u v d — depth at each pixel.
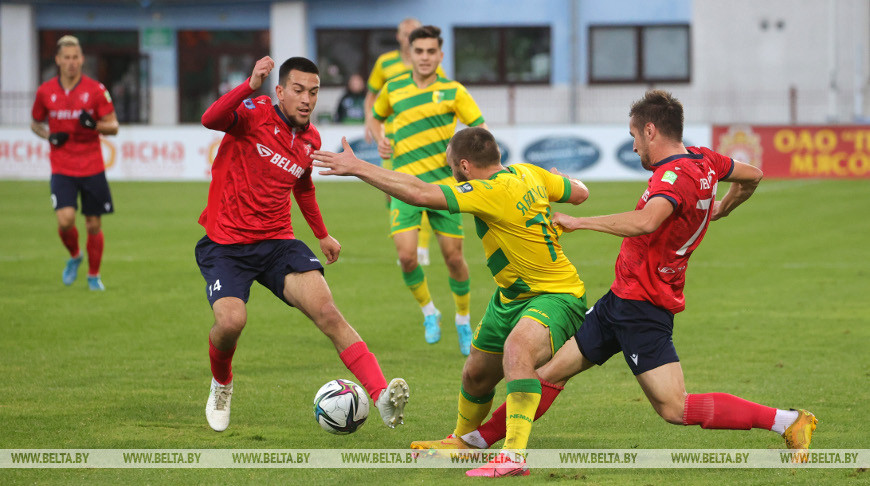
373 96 39.81
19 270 38.28
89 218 33.81
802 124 81.12
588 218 15.14
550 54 101.69
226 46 103.38
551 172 17.67
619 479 15.37
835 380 22.11
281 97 17.97
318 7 101.81
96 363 23.78
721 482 15.15
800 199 67.06
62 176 33.53
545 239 16.59
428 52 27.72
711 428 15.88
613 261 41.66
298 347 26.02
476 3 101.69
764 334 27.59
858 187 74.44
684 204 15.41
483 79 102.75
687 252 15.86
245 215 18.12
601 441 17.64
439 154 28.02
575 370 16.69
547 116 101.69
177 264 40.22
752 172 16.62
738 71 100.38
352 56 102.75
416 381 22.53
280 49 101.44
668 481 15.23
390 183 15.58
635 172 80.06
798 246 46.62
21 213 58.38
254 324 29.17
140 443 17.42
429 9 102.00
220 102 17.30
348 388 16.48
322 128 80.81
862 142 81.00
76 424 18.56
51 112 33.19
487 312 17.11
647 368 15.91
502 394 21.75
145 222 54.38
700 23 100.00
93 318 29.30
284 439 17.83
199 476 15.62
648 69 101.44
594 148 80.19
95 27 102.44
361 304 32.66
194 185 76.44
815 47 99.31
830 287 35.56
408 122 27.98
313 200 19.27
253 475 15.70
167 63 103.00
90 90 33.22
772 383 21.88
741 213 60.12
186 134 81.69
